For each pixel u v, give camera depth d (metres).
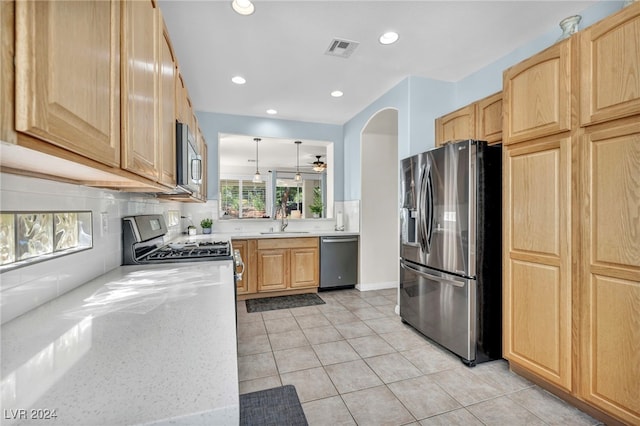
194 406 0.51
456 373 2.10
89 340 0.77
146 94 1.09
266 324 2.99
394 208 4.36
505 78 2.01
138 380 0.59
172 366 0.64
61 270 1.18
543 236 1.77
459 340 2.25
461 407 1.73
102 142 0.73
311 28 2.25
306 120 4.51
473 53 2.64
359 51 2.59
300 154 7.12
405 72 2.98
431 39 2.42
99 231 1.52
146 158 1.09
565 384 1.65
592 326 1.52
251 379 2.02
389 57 2.69
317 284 4.09
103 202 1.56
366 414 1.68
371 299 3.82
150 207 2.48
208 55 2.63
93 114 0.68
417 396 1.84
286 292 4.02
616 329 1.42
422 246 2.62
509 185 1.99
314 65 2.83
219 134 4.14
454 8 2.04
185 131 1.72
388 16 2.12
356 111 4.12
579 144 1.57
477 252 2.20
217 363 0.66
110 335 0.80
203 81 3.14
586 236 1.54
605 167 1.46
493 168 2.25
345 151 4.66
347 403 1.77
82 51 0.63
